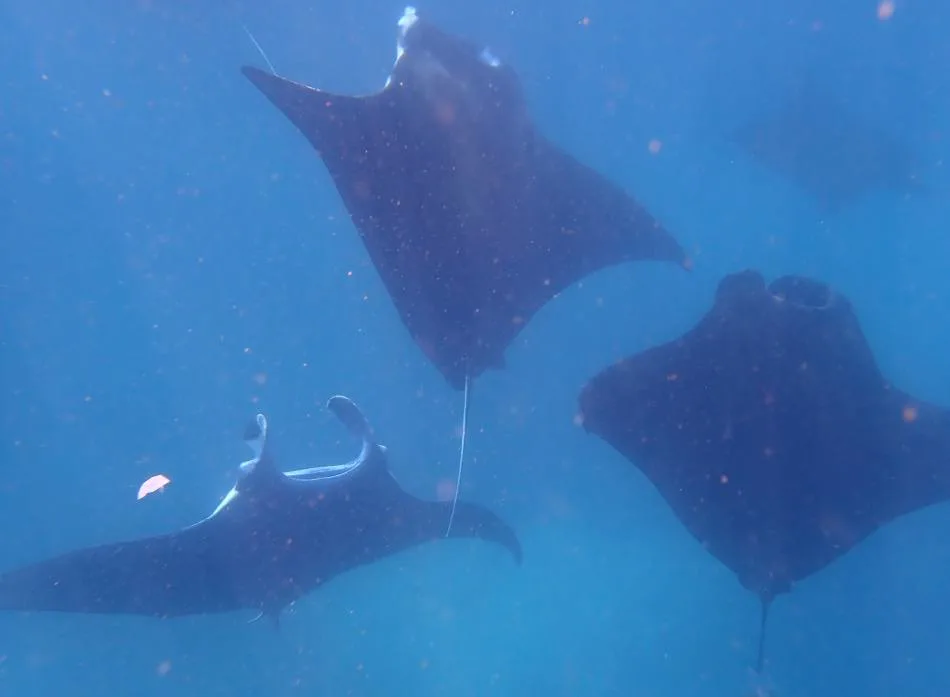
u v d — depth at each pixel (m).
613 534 9.02
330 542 5.01
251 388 11.79
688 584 8.35
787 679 7.20
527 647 7.97
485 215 4.59
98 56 13.88
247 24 13.04
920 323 9.82
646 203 11.50
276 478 4.82
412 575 8.72
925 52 11.52
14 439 12.07
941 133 11.39
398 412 10.81
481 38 12.77
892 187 10.36
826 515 4.57
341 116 4.51
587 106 12.81
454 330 4.43
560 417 10.03
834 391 4.57
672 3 11.67
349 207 4.60
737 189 11.27
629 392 4.95
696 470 4.83
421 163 4.50
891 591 7.55
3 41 13.52
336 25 13.15
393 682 7.79
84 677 8.38
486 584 8.66
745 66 11.95
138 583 4.71
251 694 7.84
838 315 4.62
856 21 11.48
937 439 4.69
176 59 13.82
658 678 7.45
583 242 5.11
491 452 10.07
